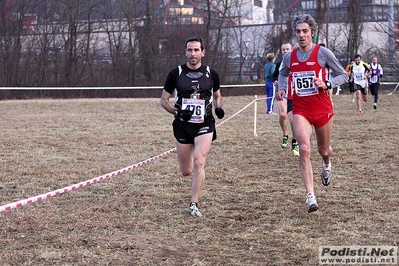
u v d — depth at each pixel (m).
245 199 6.95
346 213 6.18
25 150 11.15
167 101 6.36
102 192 7.44
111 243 5.27
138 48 33.56
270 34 37.62
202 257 4.88
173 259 4.84
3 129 14.89
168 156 10.35
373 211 6.23
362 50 39.94
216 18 36.81
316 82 6.10
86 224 5.90
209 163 9.52
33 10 31.31
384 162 9.30
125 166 9.35
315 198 6.27
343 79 6.20
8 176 8.51
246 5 50.66
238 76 35.41
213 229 5.71
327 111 6.32
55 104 24.70
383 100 25.34
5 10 30.28
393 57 36.31
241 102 25.47
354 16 37.59
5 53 29.94
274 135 13.16
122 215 6.25
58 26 31.52
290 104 9.23
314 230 5.60
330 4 41.62
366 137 12.52
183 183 7.93
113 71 32.41
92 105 24.08
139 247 5.15
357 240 5.23
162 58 33.75
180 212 6.38
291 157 10.05
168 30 34.22
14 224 5.92
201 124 6.21
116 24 33.81
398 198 6.80
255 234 5.49
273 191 7.37
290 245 5.14
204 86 6.18
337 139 12.28
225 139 12.45
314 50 6.23
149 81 33.09
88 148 11.41
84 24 32.12
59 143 12.14
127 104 24.61
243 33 40.81
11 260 4.81
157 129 14.68
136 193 7.35
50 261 4.80
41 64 30.77
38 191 7.57
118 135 13.48
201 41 6.25
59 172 8.82
